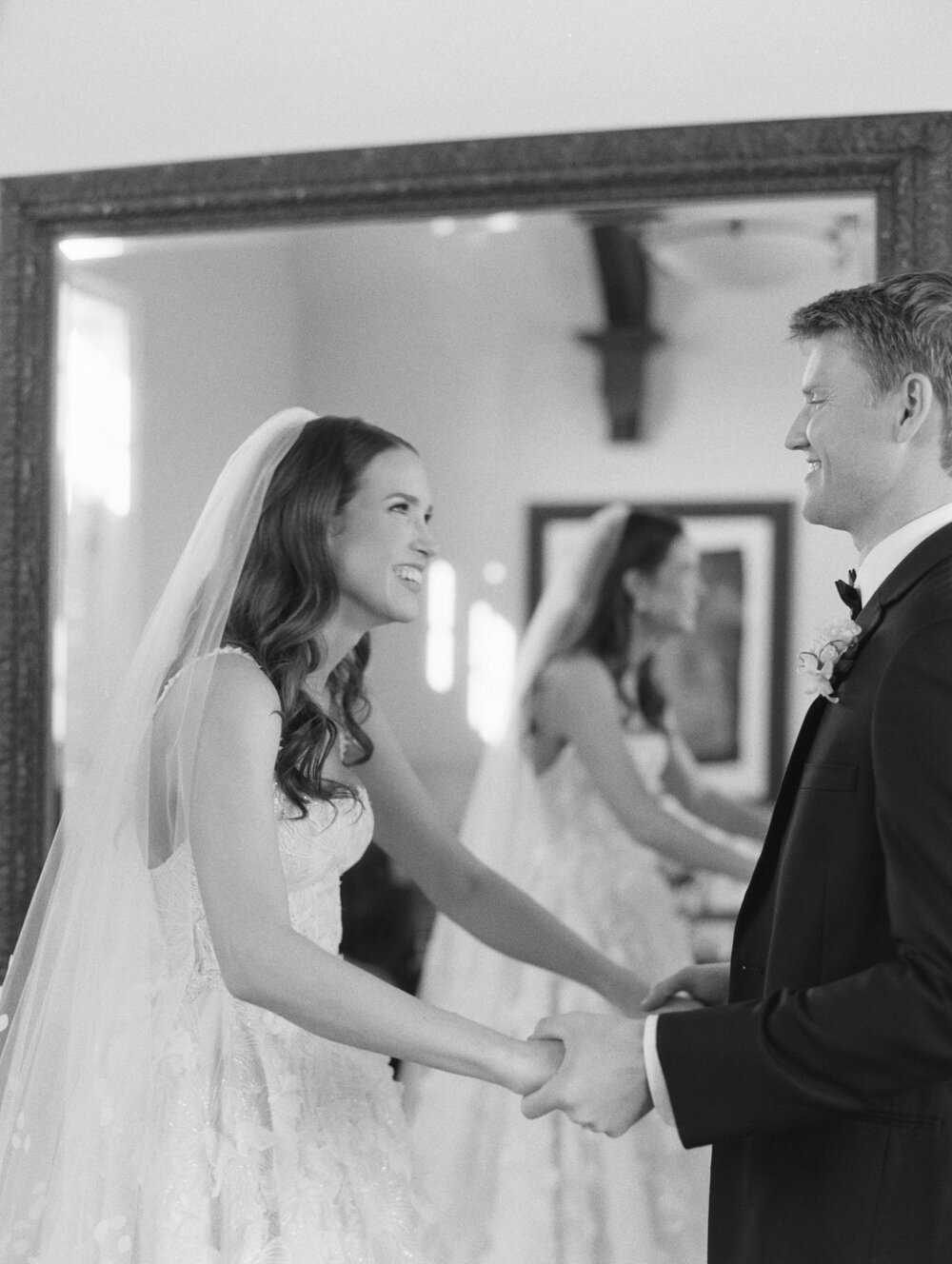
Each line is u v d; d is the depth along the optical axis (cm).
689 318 530
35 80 246
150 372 301
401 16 231
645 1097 161
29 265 241
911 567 157
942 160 210
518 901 225
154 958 179
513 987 327
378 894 423
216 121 238
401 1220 181
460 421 544
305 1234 170
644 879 355
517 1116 294
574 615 388
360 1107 186
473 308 529
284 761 184
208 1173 173
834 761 157
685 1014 157
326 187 230
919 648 146
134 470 290
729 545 532
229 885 169
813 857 157
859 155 212
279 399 443
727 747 528
